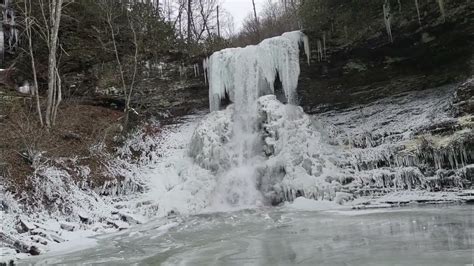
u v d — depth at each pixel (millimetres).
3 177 10539
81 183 12039
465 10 12406
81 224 10297
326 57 15555
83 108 16688
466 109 11305
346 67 15555
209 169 13703
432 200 9695
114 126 15578
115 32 18094
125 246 8023
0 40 18562
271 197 12414
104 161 13664
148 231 9570
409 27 13609
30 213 9984
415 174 10688
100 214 11031
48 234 9008
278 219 9531
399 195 10508
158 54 18078
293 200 11812
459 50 13477
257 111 14906
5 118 13781
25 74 17641
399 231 6902
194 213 11867
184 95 18000
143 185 13273
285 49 15484
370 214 8977
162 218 11391
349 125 14773
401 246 5863
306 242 6855
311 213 10000
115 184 12820
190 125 17250
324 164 12422
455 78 14023
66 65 17859
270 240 7344
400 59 14562
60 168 12023
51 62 14148
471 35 12953
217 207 12430
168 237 8602
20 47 17453
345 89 16016
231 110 15734
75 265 6660
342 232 7355
